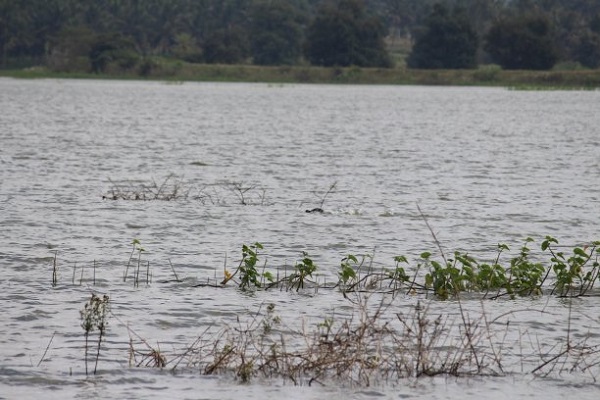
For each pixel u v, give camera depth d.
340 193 81.62
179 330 37.31
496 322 39.03
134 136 144.12
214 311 40.19
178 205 72.19
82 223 62.97
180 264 50.50
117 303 41.31
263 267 50.16
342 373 31.98
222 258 52.50
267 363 32.09
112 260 51.12
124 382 31.05
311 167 102.44
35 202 72.25
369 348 34.78
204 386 30.75
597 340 36.78
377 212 70.62
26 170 94.06
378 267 50.72
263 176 93.69
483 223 66.44
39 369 32.19
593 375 32.69
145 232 60.44
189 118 197.88
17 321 38.19
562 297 43.84
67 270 48.34
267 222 64.88
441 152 123.25
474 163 109.25
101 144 127.75
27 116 194.75
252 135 151.00
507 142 143.25
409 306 41.47
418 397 30.22
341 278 46.53
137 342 35.50
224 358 32.50
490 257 54.25
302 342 35.56
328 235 60.25
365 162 108.50
